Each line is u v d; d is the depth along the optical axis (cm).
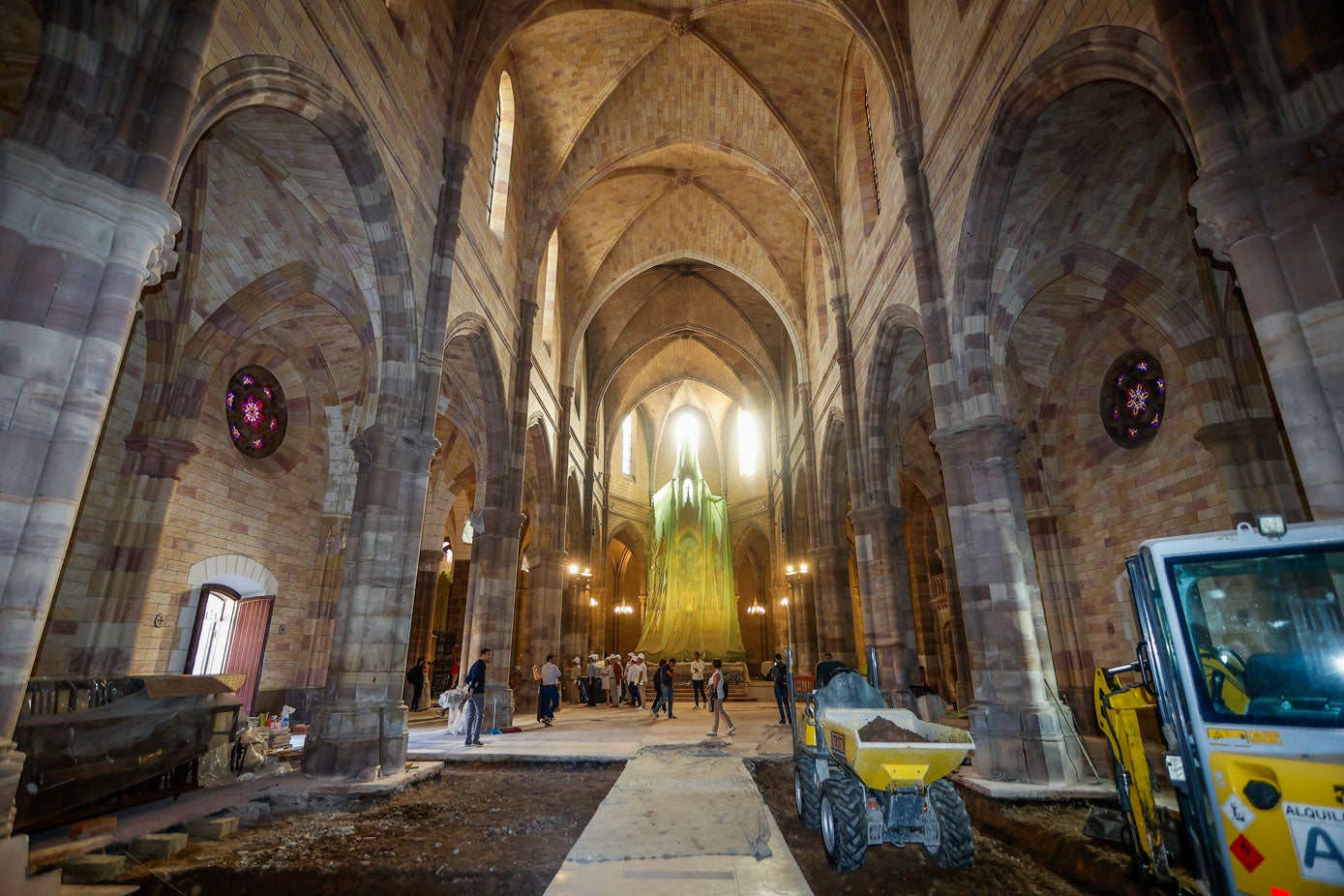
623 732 1462
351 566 962
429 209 1148
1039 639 882
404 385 1034
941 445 973
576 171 1848
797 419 2645
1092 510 1427
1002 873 552
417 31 1119
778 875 493
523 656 2061
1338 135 424
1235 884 353
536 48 1622
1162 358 1253
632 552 4006
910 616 1405
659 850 559
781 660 1661
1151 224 1012
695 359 3428
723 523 3603
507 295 1623
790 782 947
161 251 522
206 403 1315
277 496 1500
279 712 1462
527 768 1041
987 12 913
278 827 688
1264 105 461
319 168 954
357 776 870
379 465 996
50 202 462
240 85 699
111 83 508
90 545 988
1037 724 812
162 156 520
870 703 696
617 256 2411
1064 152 908
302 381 1574
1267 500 986
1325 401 404
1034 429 1544
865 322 1523
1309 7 452
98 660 948
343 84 866
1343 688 350
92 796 624
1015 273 1016
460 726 1411
